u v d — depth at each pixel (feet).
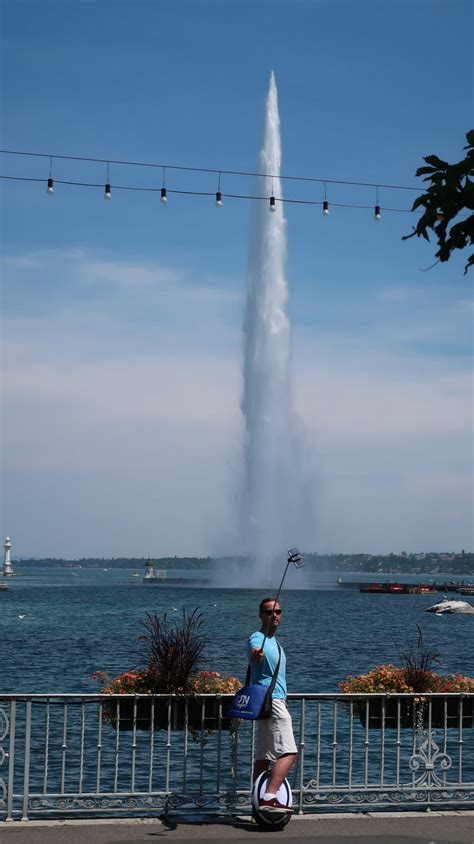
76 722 88.22
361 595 634.43
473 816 36.35
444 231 17.58
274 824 34.12
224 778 66.90
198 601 440.45
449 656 194.39
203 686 38.29
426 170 17.17
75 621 292.81
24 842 31.91
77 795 35.96
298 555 36.99
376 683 40.88
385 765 72.33
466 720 40.32
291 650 195.93
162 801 36.78
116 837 32.68
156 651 39.09
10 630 249.75
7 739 80.12
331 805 37.35
